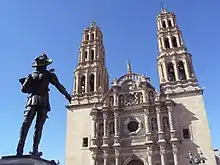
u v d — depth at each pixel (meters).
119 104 64.88
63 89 12.34
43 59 11.97
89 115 65.94
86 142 62.12
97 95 68.94
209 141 55.03
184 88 63.31
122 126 61.91
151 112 61.88
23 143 10.38
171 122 58.12
